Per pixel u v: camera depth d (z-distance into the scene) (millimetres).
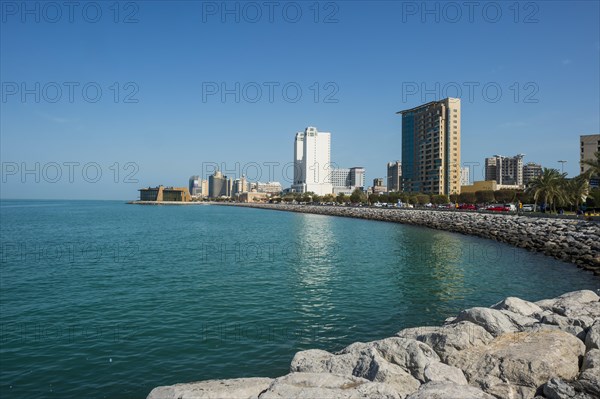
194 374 12508
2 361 13461
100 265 33188
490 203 127562
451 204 145250
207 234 64562
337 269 30922
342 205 182625
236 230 73062
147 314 18766
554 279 26984
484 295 22578
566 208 86438
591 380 8234
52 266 32781
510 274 28734
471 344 10570
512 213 73625
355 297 21984
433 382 8297
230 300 21328
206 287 24453
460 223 67812
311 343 15086
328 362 10242
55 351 14289
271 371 12719
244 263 34031
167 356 13844
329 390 8062
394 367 9430
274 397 7836
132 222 99375
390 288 24219
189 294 22656
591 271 29625
